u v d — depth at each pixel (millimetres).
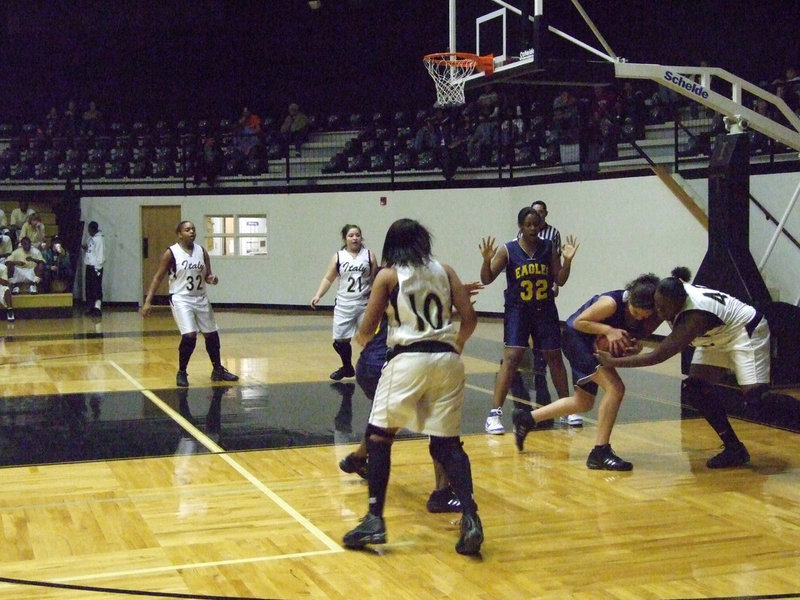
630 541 4793
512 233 17391
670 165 13086
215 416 8281
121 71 24219
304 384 10047
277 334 15422
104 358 12352
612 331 5938
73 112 23094
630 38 18875
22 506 5508
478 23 10148
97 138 22156
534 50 9023
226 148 22016
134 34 23703
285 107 23906
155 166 21641
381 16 22625
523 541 4805
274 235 20516
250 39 23594
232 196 20766
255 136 21375
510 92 18312
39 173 22031
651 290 5816
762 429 7559
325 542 4801
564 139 15891
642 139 14266
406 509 5406
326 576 4297
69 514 5336
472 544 4465
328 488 5875
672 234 13422
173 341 14359
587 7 18812
